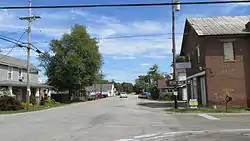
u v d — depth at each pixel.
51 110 30.30
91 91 112.69
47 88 57.34
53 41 56.06
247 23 27.19
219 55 27.02
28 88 32.06
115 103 44.16
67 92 66.75
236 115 20.91
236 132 12.34
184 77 39.88
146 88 99.62
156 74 91.94
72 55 53.66
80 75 55.81
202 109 24.55
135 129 13.83
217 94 26.67
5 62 41.81
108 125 15.55
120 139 10.96
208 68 26.91
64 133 12.61
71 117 20.67
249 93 26.62
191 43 32.72
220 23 29.50
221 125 14.95
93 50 57.47
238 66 26.92
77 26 57.38
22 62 48.97
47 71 55.91
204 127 14.26
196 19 31.38
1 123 17.31
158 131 13.06
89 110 28.44
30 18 33.00
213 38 27.08
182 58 35.47
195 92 31.89
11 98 31.28
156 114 22.81
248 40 27.11
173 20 27.45
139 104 39.72
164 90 66.88
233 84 26.78
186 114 22.31
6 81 40.22
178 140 10.55
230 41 27.12
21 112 27.81
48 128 14.44
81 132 12.91
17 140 10.88
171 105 35.06
